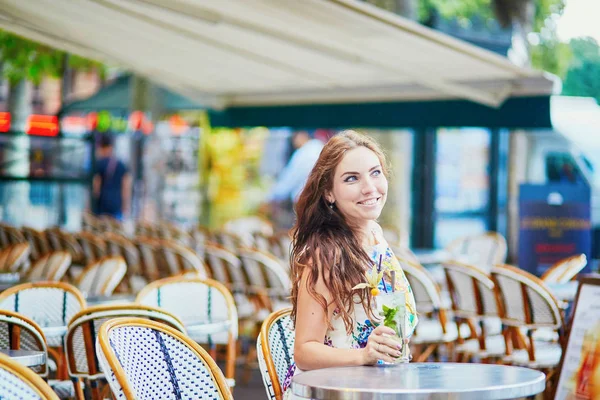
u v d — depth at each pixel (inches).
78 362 180.1
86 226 513.3
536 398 242.2
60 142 577.6
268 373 141.6
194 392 132.6
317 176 133.9
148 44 370.6
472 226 646.5
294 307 135.1
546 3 666.2
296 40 316.2
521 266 370.0
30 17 349.7
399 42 310.5
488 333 300.2
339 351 127.5
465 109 357.4
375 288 128.6
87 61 639.1
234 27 308.7
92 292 285.4
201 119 717.3
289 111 424.5
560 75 685.3
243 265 337.7
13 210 567.2
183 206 711.7
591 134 644.1
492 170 643.5
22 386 103.3
